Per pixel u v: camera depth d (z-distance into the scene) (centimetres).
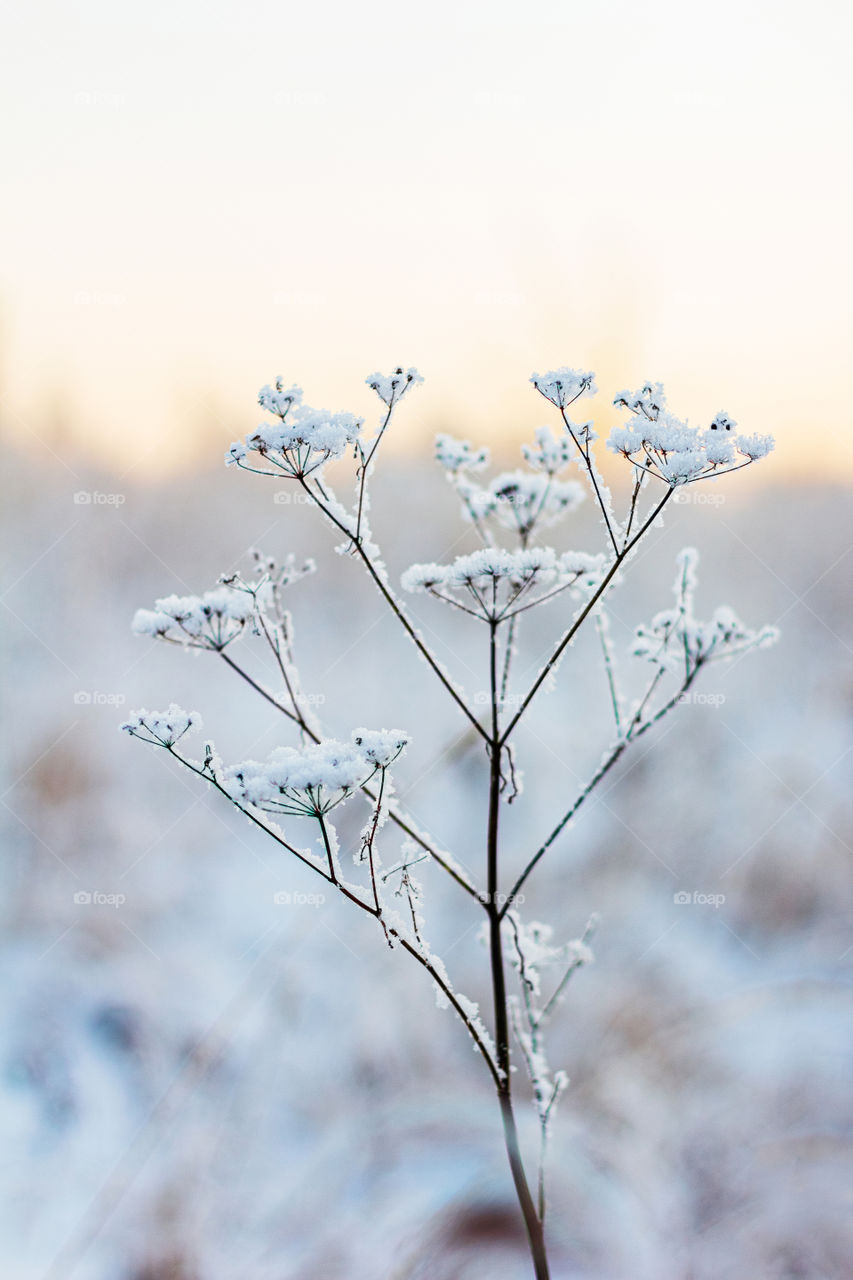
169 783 172
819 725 167
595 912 134
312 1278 90
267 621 77
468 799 155
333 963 124
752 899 135
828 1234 91
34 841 153
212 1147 97
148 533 228
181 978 129
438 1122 101
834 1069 101
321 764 72
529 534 82
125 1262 92
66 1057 115
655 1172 94
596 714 171
